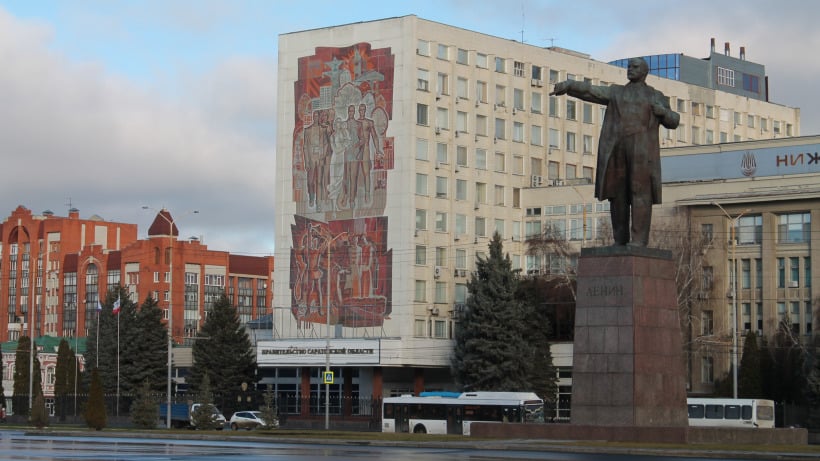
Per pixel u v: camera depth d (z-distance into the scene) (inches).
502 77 5290.4
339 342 4896.7
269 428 3725.4
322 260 5059.1
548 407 4532.5
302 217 5118.1
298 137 5137.8
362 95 4995.1
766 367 4229.8
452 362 4630.9
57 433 3134.8
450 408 3929.6
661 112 2097.7
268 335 5728.3
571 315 4808.1
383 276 4918.8
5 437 2974.9
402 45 4928.6
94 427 3545.8
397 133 4918.8
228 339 5132.9
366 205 4968.0
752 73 6683.1
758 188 4547.2
